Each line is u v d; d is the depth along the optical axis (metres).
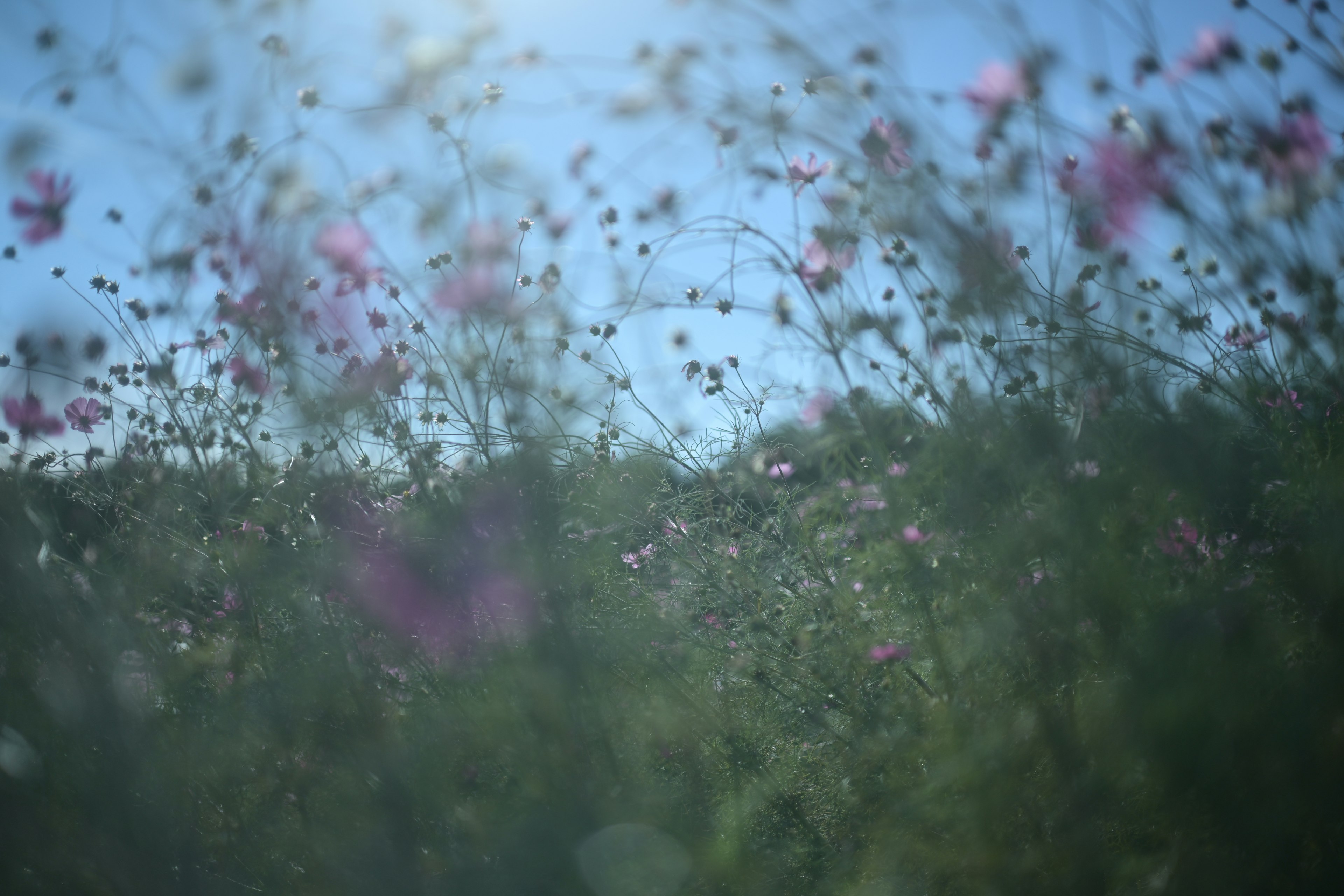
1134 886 1.97
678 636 2.40
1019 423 2.14
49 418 2.49
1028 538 2.08
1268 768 1.93
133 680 2.22
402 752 2.20
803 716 2.38
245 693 2.22
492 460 2.32
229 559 2.33
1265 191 2.14
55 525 2.39
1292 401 2.20
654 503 2.57
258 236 2.29
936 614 2.22
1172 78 2.21
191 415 2.45
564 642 2.22
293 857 2.20
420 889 2.16
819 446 2.46
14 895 2.13
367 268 2.33
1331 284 2.12
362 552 2.27
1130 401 2.17
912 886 2.07
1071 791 1.99
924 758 2.14
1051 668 2.04
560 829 2.15
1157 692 1.95
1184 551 2.10
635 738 2.27
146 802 2.16
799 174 2.33
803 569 2.54
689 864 2.16
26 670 2.17
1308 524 2.09
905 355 2.29
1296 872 1.93
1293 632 2.03
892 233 2.25
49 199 2.35
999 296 2.16
